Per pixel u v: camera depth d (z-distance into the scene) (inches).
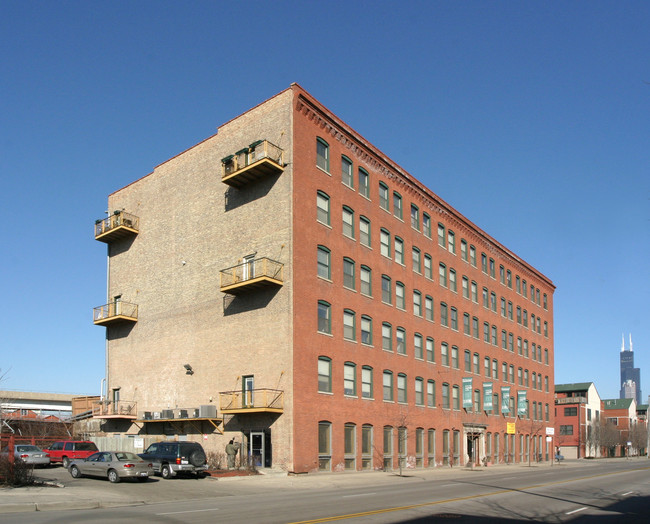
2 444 1154.7
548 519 708.0
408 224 1939.0
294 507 789.2
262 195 1525.6
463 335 2202.3
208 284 1620.3
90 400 1979.6
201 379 1581.0
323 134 1594.5
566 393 4618.6
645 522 696.4
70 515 701.9
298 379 1392.7
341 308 1572.3
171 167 1813.5
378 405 1665.8
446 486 1178.6
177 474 1241.4
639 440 4972.9
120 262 1915.6
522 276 2822.3
